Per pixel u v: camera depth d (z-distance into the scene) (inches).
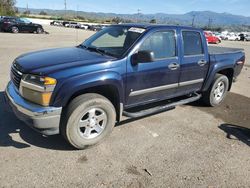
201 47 210.1
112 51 167.6
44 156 142.9
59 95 135.1
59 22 2284.7
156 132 181.9
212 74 222.7
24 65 146.6
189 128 193.0
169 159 149.7
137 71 164.1
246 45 1318.9
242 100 273.4
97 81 144.9
